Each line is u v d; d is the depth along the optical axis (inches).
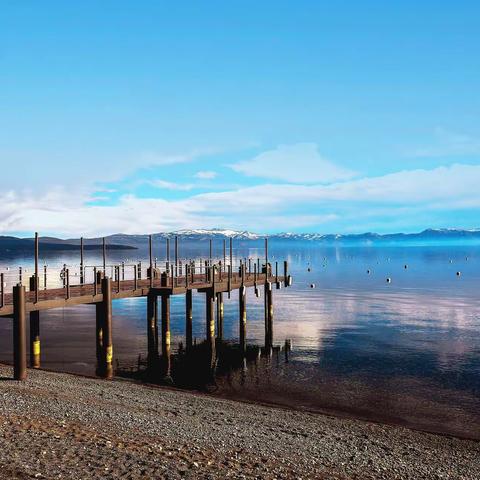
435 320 2386.8
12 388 900.0
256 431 798.5
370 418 1012.5
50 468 528.7
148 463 569.6
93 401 880.3
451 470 701.9
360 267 7396.7
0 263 7628.0
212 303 1627.7
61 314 2452.0
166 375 1364.4
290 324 2269.9
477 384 1282.0
